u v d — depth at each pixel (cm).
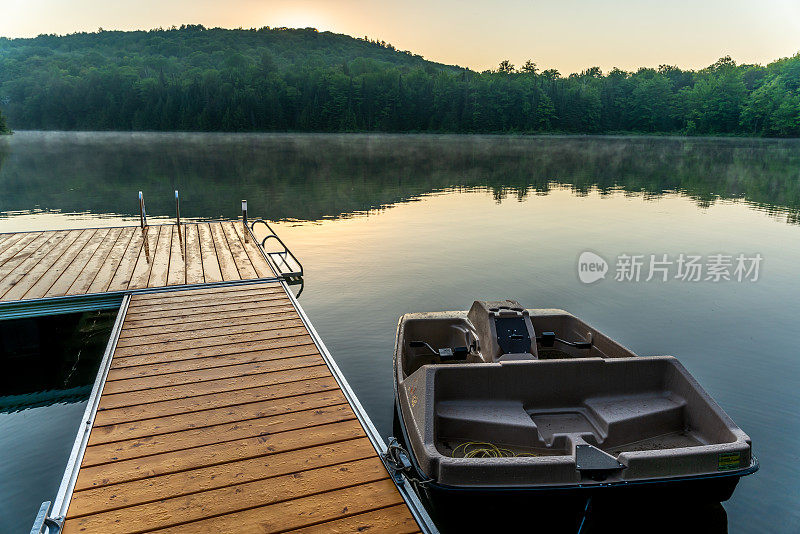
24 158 5078
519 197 2688
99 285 871
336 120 14025
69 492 385
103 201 2339
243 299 840
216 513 370
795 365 761
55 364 809
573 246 1545
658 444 482
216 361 616
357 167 4347
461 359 619
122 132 15000
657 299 1062
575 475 397
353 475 417
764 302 1042
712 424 468
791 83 11669
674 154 6762
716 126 12688
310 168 4162
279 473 416
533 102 13688
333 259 1367
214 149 6850
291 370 597
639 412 491
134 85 15788
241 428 477
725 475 412
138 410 504
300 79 15575
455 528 420
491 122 13662
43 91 16738
